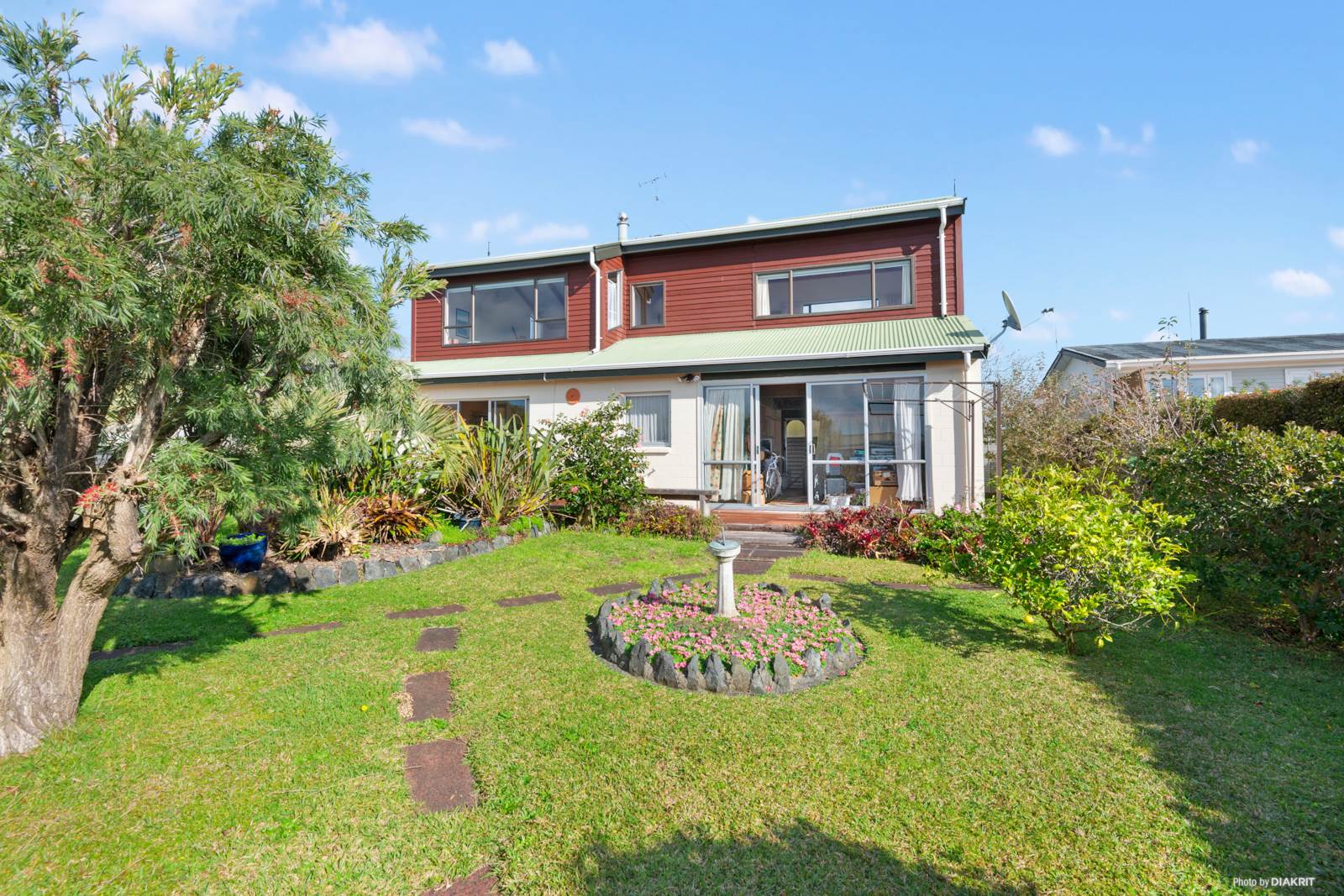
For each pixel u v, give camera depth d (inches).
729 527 448.8
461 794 122.3
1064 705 158.1
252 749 136.5
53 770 126.5
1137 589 184.7
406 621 231.9
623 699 163.3
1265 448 217.5
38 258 98.8
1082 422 527.5
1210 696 163.0
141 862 101.3
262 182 124.6
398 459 355.6
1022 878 98.7
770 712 154.9
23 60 122.2
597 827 111.0
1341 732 143.2
